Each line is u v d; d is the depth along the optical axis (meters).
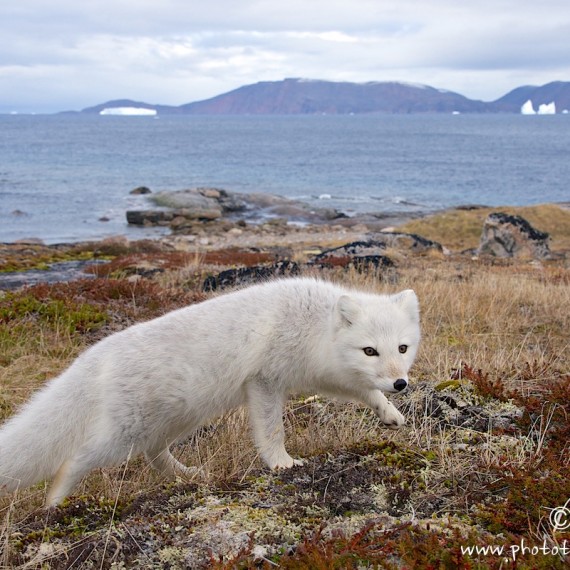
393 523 3.56
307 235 31.61
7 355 7.75
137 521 3.74
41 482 5.09
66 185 54.72
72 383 4.72
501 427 4.89
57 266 17.30
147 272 14.04
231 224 34.72
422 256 18.19
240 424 5.57
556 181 68.25
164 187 55.75
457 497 3.85
